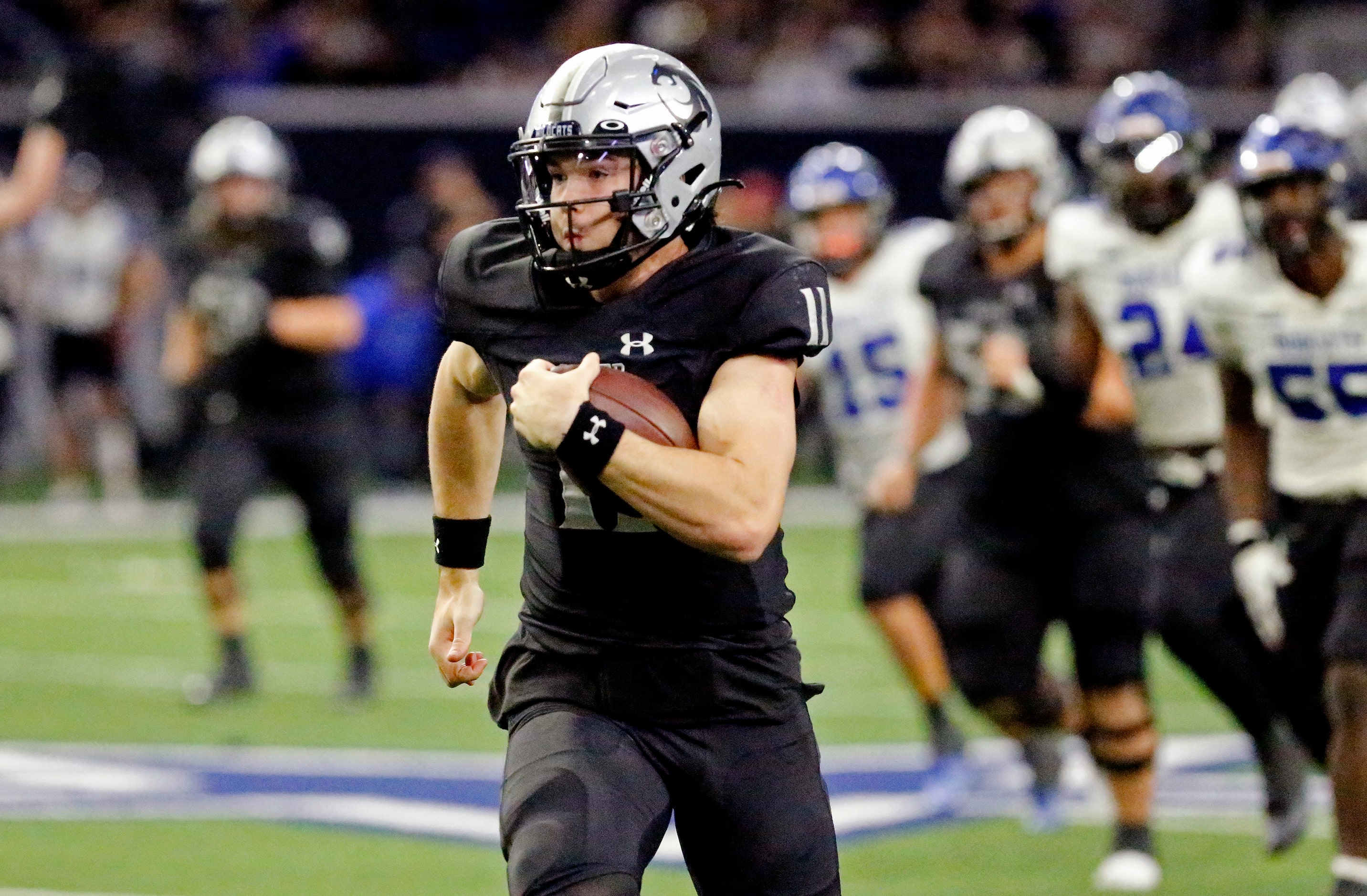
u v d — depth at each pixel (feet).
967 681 65.57
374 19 191.72
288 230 89.20
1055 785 68.08
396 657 104.99
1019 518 63.26
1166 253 65.72
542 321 36.65
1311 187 51.34
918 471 74.59
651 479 33.55
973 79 186.39
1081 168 174.81
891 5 195.62
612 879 34.42
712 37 191.93
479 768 78.95
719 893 37.35
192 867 63.31
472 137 173.27
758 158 174.19
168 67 168.96
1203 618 63.87
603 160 35.12
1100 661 60.80
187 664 104.32
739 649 36.63
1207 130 65.77
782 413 34.96
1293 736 63.98
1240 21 188.44
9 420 174.29
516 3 197.98
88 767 79.05
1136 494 61.77
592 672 36.96
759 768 36.68
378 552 143.02
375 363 168.45
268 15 190.19
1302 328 53.26
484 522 40.45
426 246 168.55
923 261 67.41
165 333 169.68
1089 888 60.23
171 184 167.12
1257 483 57.41
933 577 73.15
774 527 34.24
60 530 155.53
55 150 93.97
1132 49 188.55
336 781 76.54
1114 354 61.31
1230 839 66.54
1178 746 82.17
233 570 92.94
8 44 177.68
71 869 62.95
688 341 35.65
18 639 112.57
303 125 172.04
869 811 71.92
